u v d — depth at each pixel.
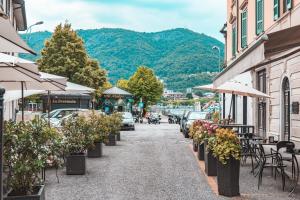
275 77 19.81
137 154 17.52
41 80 12.20
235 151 9.23
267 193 9.70
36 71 10.24
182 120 32.97
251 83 24.56
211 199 9.06
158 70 176.00
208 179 11.47
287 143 10.60
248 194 9.58
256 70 23.41
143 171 12.88
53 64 44.44
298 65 16.28
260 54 7.94
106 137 16.47
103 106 50.25
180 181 11.20
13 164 6.96
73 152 12.38
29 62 9.51
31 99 40.03
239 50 27.80
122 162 14.94
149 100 74.75
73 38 45.16
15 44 7.52
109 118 21.39
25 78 11.84
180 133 32.81
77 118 13.18
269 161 13.94
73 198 9.13
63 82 14.68
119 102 52.28
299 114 16.14
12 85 14.45
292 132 16.97
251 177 11.84
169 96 144.62
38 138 7.65
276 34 8.34
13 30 6.75
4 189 7.00
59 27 45.06
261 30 21.89
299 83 16.20
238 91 18.02
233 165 9.32
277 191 9.93
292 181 11.13
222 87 18.27
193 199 9.07
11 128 7.54
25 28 35.62
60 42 44.84
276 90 19.62
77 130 12.48
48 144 8.71
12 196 6.54
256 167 13.22
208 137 12.33
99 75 46.66
